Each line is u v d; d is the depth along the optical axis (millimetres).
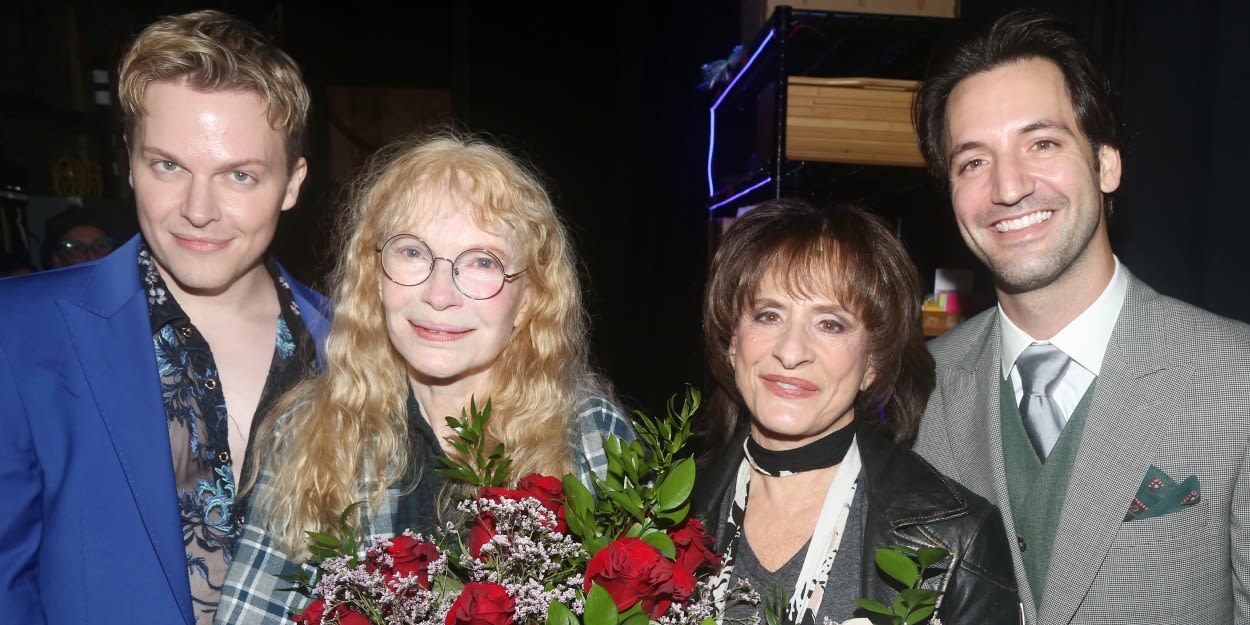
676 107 6254
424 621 954
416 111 6613
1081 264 1457
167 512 1343
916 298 1380
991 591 1233
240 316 1563
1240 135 1906
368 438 1379
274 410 1438
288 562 1312
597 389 1549
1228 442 1364
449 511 1330
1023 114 1448
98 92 3834
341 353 1402
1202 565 1390
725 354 1438
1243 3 1912
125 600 1317
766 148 2941
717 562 1130
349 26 6441
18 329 1346
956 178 1545
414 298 1294
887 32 2666
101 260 1487
